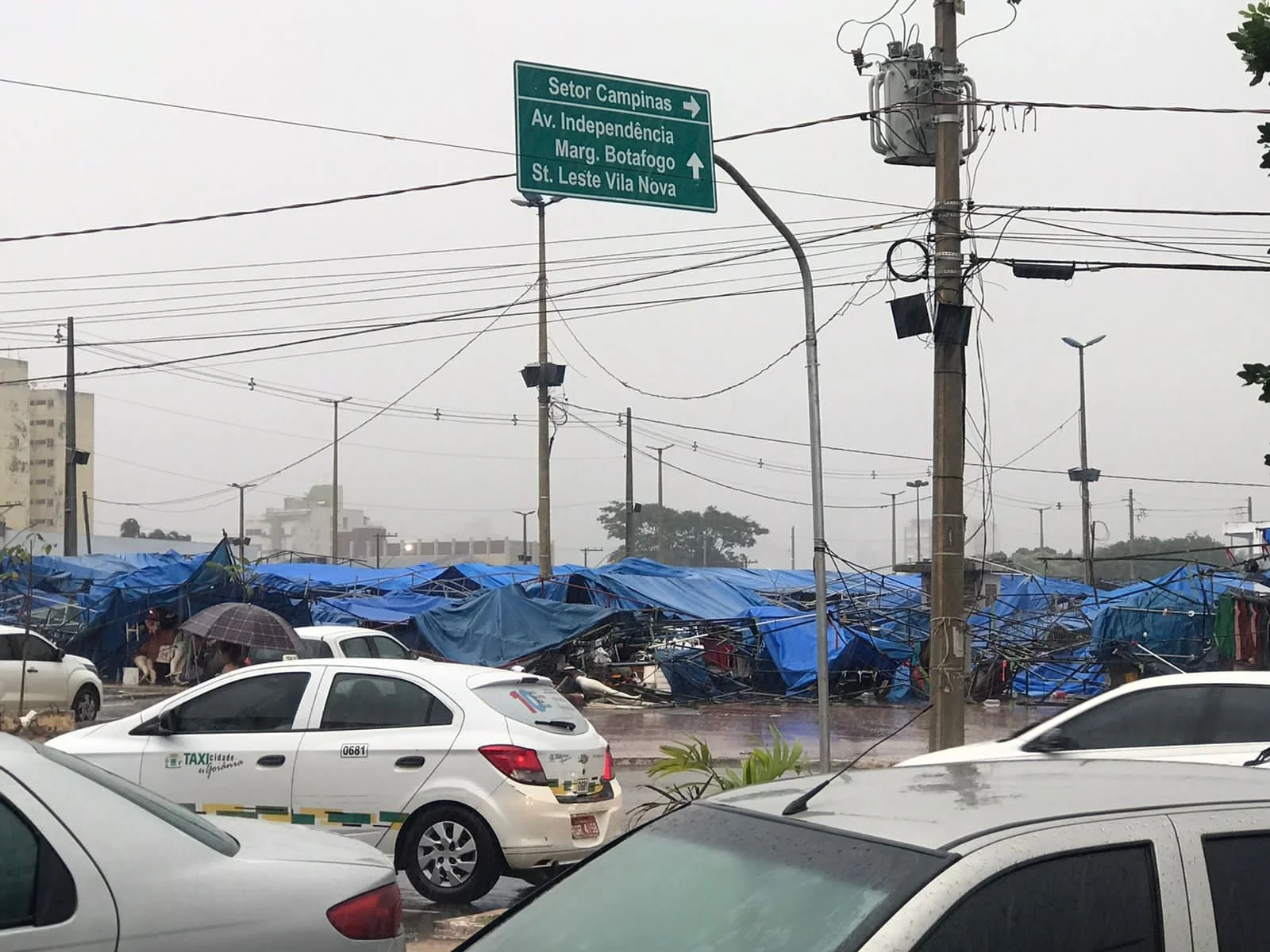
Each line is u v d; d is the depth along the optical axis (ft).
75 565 112.47
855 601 101.30
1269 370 23.36
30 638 72.64
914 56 45.65
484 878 29.01
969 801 11.34
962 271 44.91
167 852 14.35
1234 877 10.63
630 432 174.29
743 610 101.60
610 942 11.14
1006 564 107.76
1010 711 86.99
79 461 135.74
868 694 95.09
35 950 13.03
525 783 29.14
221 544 102.01
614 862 12.43
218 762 30.53
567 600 101.81
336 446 183.11
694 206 40.86
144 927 13.74
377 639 62.64
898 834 10.55
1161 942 10.14
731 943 10.26
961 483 42.96
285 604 105.09
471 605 95.25
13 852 13.37
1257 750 27.07
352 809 29.71
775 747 31.32
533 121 39.52
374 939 15.61
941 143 44.68
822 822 11.27
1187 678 28.84
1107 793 11.55
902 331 43.96
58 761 14.87
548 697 31.71
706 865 11.48
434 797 29.25
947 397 42.96
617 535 336.29
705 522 341.82
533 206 106.32
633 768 58.13
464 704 30.12
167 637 102.17
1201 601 87.35
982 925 9.61
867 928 9.51
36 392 387.55
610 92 40.27
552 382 107.45
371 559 469.98
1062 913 9.91
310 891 15.14
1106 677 90.89
